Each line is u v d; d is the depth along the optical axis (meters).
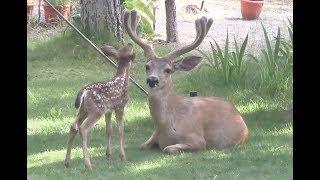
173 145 12.04
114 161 11.55
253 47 21.41
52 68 19.38
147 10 23.33
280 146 12.16
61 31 22.83
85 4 21.17
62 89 16.98
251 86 16.42
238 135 12.40
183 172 10.85
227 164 11.25
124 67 11.48
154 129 13.89
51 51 20.59
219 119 12.34
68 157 11.26
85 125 11.02
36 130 13.74
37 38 21.95
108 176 10.71
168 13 22.64
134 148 12.52
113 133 13.55
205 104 12.39
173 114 12.09
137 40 11.98
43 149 12.52
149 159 11.70
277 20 26.70
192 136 12.05
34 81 17.77
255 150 12.02
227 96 16.09
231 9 29.14
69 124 14.14
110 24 21.25
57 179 10.59
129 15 11.97
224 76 16.89
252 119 14.37
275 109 14.88
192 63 11.91
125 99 11.52
